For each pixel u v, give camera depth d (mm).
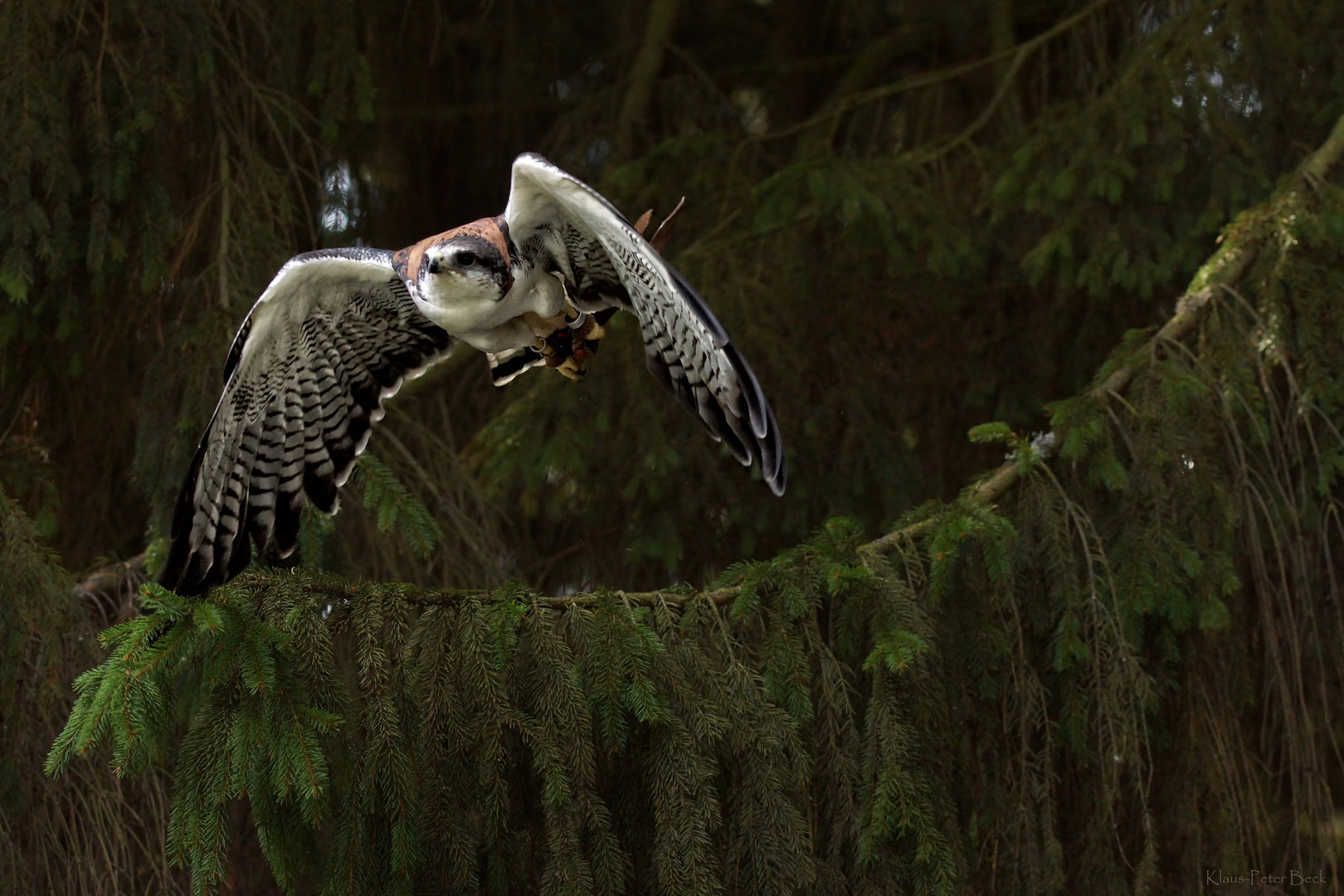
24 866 7125
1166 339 8094
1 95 8516
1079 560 7523
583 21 15344
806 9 16219
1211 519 7523
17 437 9672
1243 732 8602
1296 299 8070
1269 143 10266
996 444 11711
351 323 6574
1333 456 7871
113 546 10430
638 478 10797
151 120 8820
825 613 7926
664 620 6652
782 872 6402
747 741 6441
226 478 6430
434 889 6219
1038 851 7188
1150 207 10266
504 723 6141
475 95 14891
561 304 6121
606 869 6168
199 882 5699
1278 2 10133
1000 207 10961
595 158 13688
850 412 11227
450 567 10234
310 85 10219
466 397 12281
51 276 8789
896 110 13555
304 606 6117
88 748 5461
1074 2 13211
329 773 6082
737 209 12109
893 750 6613
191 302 9531
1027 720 7266
